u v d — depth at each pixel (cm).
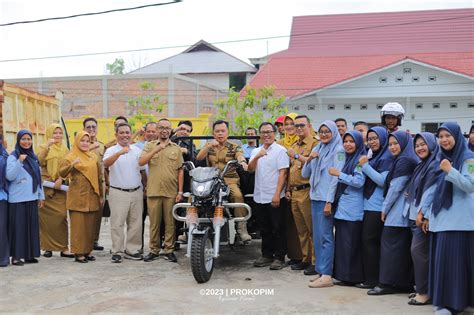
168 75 2383
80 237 725
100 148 826
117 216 734
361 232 594
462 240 491
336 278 608
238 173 729
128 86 2422
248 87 1666
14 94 995
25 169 717
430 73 2031
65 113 2470
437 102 2086
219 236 629
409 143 564
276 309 523
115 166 732
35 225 727
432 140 529
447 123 497
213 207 643
